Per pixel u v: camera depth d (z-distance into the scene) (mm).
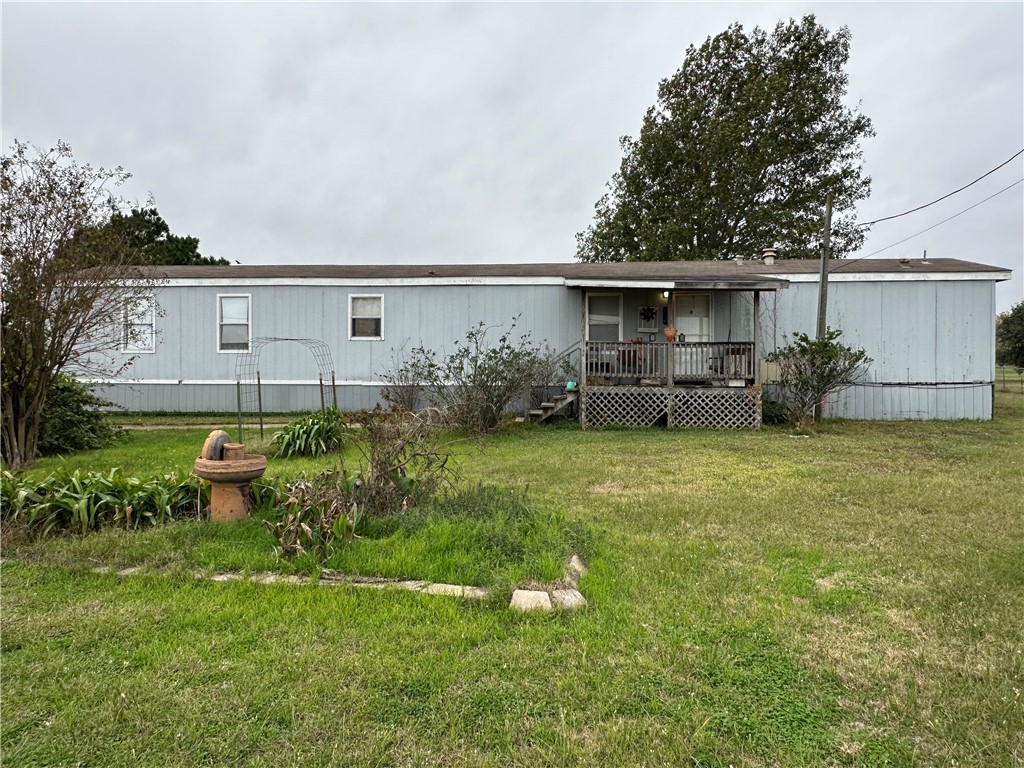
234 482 4051
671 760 1740
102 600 2838
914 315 11961
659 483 5816
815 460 7203
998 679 2203
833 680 2195
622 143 26828
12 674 2164
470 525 3736
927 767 1723
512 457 7414
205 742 1797
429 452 4598
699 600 2902
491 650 2391
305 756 1741
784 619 2697
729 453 7734
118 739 1815
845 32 23969
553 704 2027
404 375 11578
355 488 4113
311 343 12695
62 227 6824
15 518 3746
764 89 22938
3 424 6695
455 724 1901
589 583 3072
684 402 10922
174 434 9633
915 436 9469
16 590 2951
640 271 12617
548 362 11406
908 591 3033
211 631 2525
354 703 2014
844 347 10594
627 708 2008
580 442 8852
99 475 4340
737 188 23438
